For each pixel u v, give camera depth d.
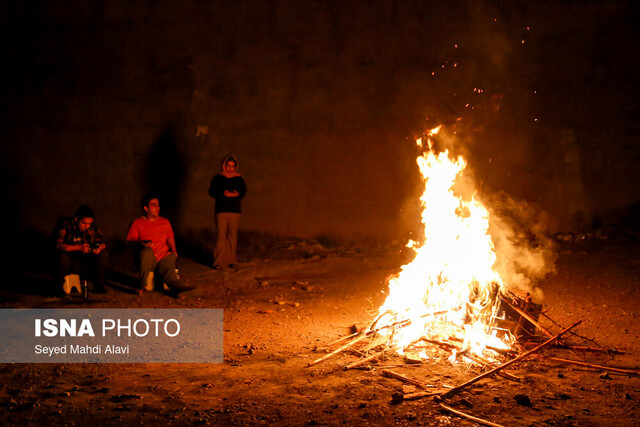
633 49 11.66
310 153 11.81
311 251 11.20
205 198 11.73
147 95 11.61
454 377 4.85
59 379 5.02
